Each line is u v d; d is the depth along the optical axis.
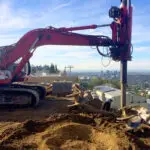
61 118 11.66
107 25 15.70
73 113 13.29
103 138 9.69
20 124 10.84
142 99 17.02
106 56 15.68
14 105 15.93
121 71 15.00
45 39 16.06
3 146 8.71
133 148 8.73
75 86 21.47
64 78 34.25
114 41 15.55
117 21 15.54
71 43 16.02
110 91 18.89
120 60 15.17
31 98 15.86
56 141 9.28
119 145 8.85
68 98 19.72
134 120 11.23
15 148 8.66
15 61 16.19
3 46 16.31
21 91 15.76
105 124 11.34
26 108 15.66
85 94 16.00
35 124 10.87
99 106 14.94
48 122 11.19
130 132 10.44
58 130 10.01
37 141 9.27
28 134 10.02
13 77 16.17
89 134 10.11
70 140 9.49
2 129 10.65
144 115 11.38
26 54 16.14
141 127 10.74
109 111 13.73
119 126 11.06
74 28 15.96
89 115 12.73
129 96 16.81
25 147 8.76
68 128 10.22
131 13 15.44
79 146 8.99
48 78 33.69
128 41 15.38
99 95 18.72
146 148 9.12
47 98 19.75
